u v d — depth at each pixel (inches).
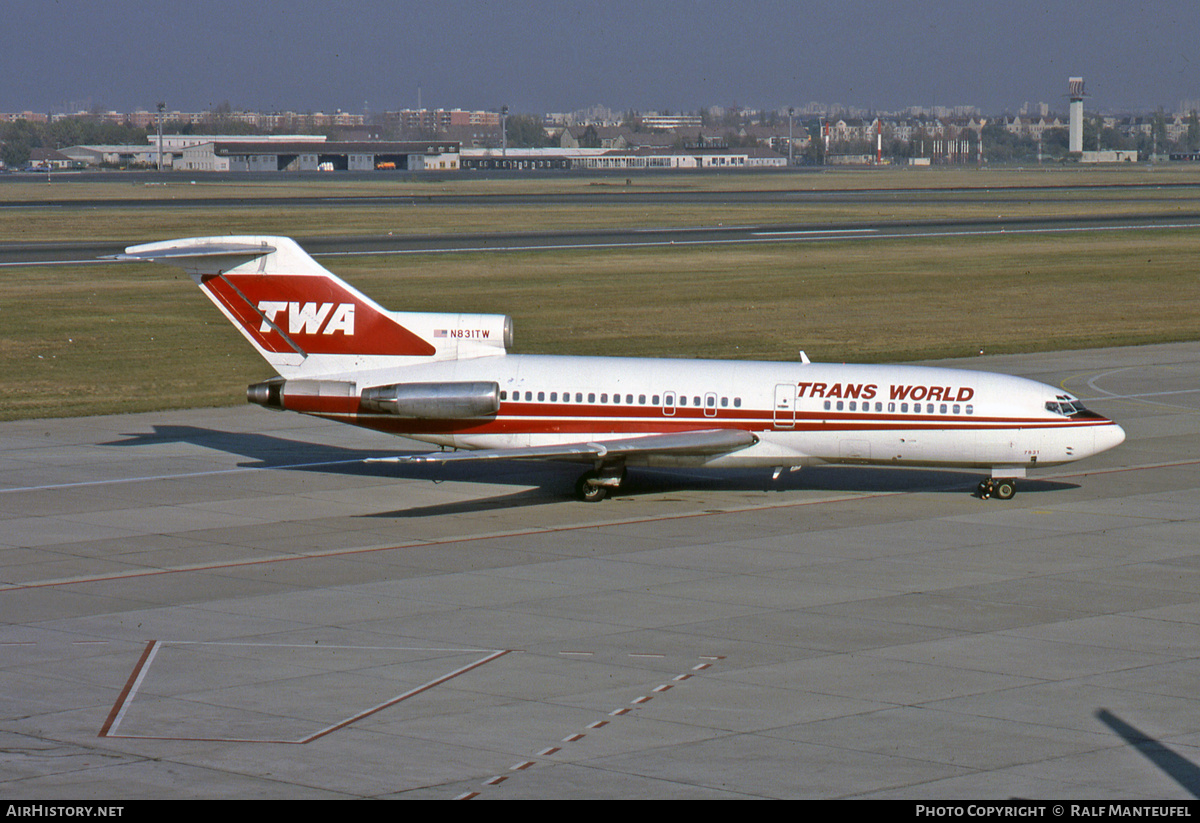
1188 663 3964.1
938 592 4751.5
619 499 6397.6
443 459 5846.5
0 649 4094.5
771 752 3243.1
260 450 7568.9
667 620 4409.5
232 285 6540.4
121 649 4097.0
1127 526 5797.2
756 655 4035.4
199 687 3740.2
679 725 3437.5
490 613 4498.0
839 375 6294.3
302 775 3083.2
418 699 3639.3
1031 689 3725.4
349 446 7711.6
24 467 7042.3
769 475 6958.7
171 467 7086.6
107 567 5118.1
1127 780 3070.9
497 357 6491.1
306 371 6579.7
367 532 5718.5
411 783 3034.0
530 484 6737.2
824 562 5187.0
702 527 5807.1
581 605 4591.5
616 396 6314.0
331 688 3730.3
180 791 2974.9
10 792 2957.7
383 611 4522.6
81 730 3393.2
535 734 3371.1
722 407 6264.8
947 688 3732.8
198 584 4877.0
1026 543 5497.1
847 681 3789.4
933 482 6791.3
